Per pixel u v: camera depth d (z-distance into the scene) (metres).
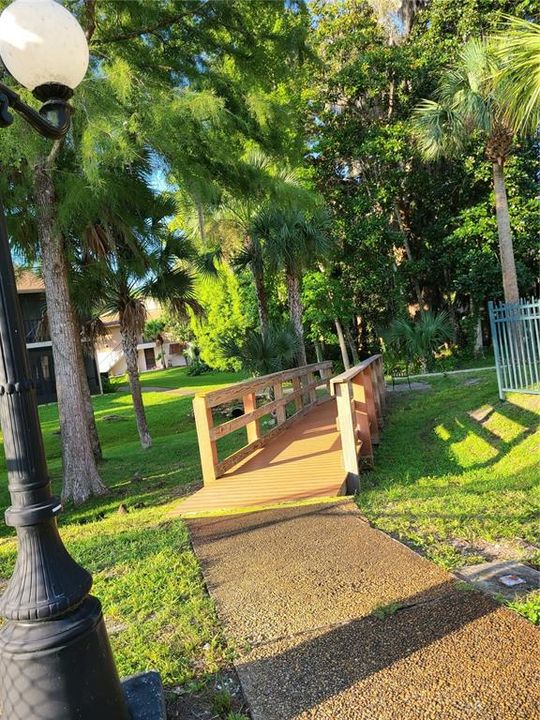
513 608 2.69
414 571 3.23
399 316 20.06
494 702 2.06
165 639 2.81
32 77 2.29
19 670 1.81
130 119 5.95
